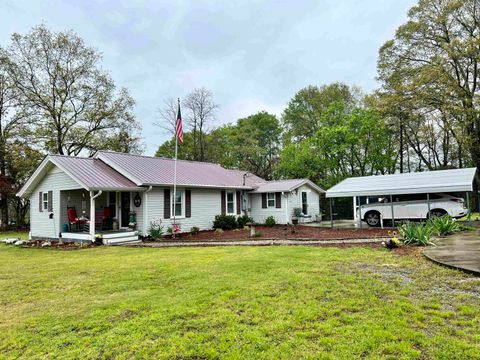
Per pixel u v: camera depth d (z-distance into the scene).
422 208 15.39
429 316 4.27
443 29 23.12
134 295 5.73
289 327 4.08
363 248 9.74
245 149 39.34
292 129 39.56
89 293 6.07
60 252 12.34
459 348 3.39
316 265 7.43
